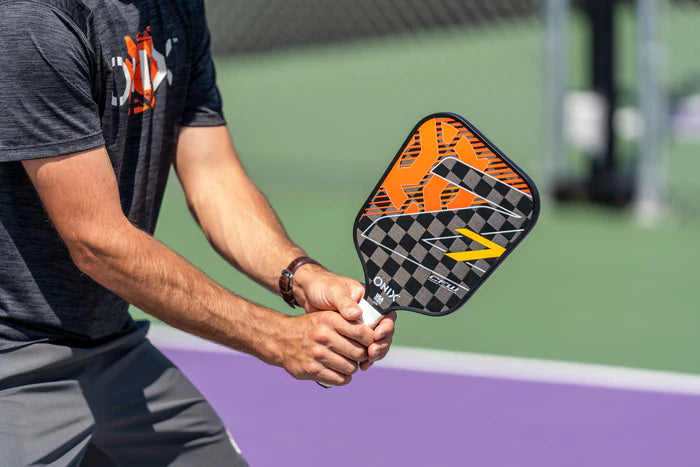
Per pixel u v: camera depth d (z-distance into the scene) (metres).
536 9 17.88
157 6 3.35
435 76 17.72
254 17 19.48
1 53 2.77
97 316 3.37
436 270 3.08
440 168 3.04
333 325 3.11
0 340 3.25
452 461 5.71
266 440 6.01
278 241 3.66
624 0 17.58
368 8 21.06
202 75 3.74
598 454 5.79
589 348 7.47
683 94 13.83
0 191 3.10
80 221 2.94
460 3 20.44
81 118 2.88
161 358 3.69
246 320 3.18
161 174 3.61
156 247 3.05
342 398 6.55
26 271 3.20
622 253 9.64
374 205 3.12
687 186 11.27
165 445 3.70
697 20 16.11
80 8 2.94
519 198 2.96
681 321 7.99
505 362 7.19
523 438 5.99
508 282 8.99
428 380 6.84
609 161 10.91
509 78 16.77
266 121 15.41
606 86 10.87
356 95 17.06
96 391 3.46
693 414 6.27
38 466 3.32
